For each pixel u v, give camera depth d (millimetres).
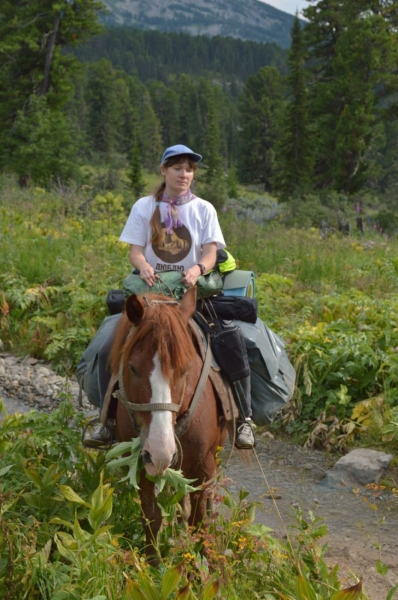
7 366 9719
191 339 4348
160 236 4785
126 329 4254
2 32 41688
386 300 10570
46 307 11016
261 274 13242
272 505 6125
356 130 38812
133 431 4262
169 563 4141
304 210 28391
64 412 5352
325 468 6961
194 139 152625
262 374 5059
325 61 53406
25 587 3893
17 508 4656
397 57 39750
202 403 4348
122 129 133375
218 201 30031
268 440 7660
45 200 20594
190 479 4281
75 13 41906
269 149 108312
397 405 7699
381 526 5773
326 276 13344
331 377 8102
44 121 37938
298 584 3643
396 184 62438
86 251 13078
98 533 3977
